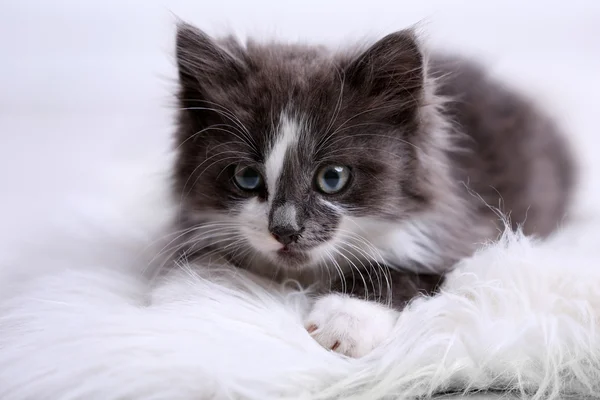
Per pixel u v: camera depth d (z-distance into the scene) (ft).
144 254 1.41
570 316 1.17
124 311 1.20
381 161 1.30
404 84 1.32
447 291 1.24
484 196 1.50
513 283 1.21
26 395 1.11
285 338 1.16
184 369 1.10
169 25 1.80
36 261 1.39
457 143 1.52
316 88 1.30
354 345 1.17
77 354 1.12
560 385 1.13
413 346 1.14
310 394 1.11
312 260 1.30
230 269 1.31
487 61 1.71
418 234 1.34
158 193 1.49
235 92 1.32
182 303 1.20
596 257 1.27
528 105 1.61
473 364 1.13
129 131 2.00
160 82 2.16
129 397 1.09
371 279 1.31
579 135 1.69
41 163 1.84
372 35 1.53
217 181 1.32
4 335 1.20
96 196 1.64
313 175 1.29
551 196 1.53
